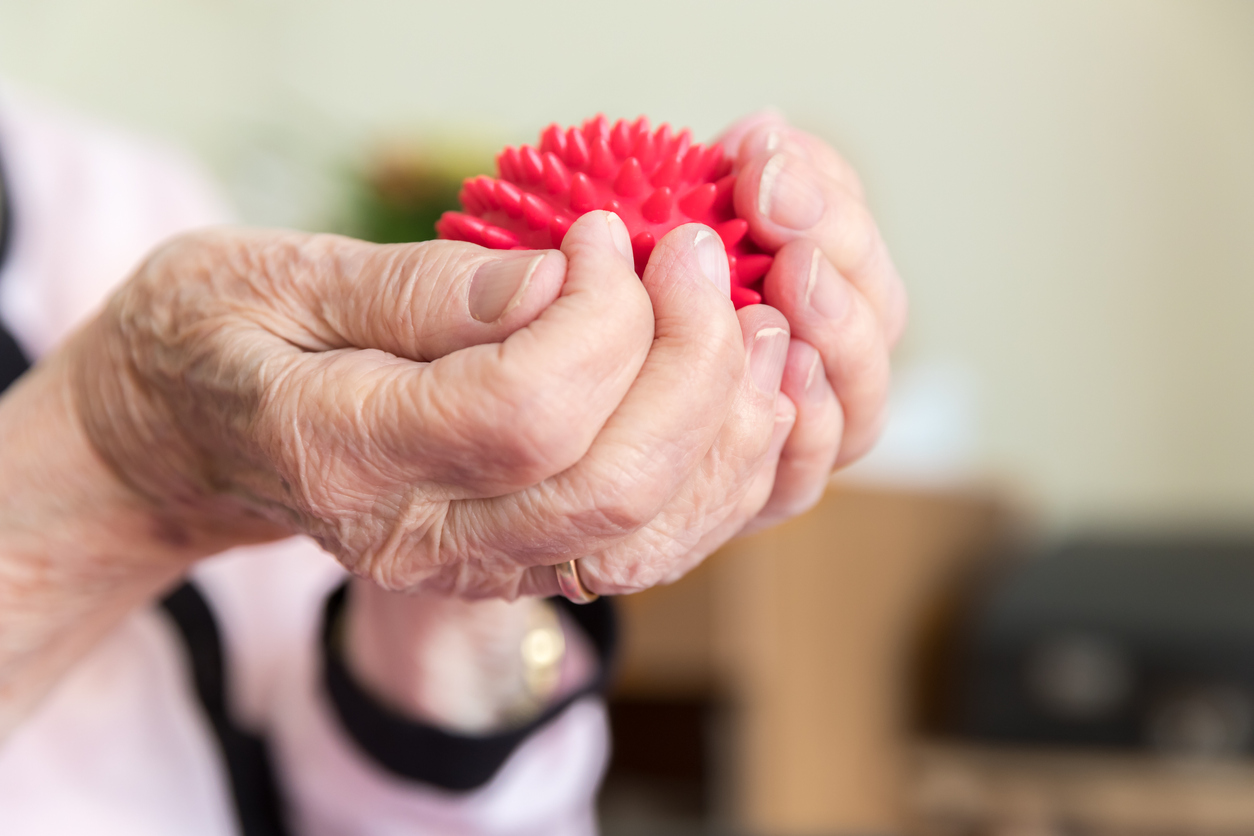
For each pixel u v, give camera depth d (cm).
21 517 43
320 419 35
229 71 185
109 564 45
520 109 207
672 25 209
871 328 38
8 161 68
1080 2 210
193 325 38
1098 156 213
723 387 34
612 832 111
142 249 72
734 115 212
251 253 38
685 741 135
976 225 217
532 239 39
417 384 33
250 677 67
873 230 39
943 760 128
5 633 45
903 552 142
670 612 108
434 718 54
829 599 124
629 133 40
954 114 214
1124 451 218
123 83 169
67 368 43
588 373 33
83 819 53
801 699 117
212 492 42
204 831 57
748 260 39
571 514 34
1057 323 217
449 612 49
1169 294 213
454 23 204
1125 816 118
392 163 120
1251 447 213
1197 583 135
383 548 36
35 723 54
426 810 56
